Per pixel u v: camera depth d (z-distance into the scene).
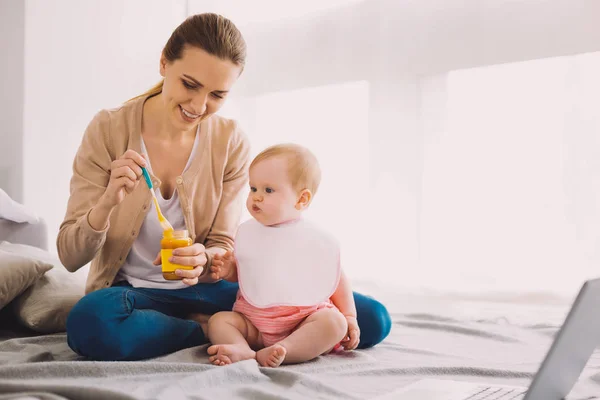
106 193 1.61
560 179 3.00
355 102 3.68
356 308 1.82
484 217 3.19
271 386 1.34
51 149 3.24
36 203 3.18
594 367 1.51
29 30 3.15
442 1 3.28
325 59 3.71
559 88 3.00
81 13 3.38
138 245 1.81
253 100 4.02
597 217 2.89
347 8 3.62
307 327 1.61
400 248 3.38
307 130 3.83
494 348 1.81
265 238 1.74
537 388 1.02
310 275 1.70
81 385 1.22
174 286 1.79
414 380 1.41
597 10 2.87
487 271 3.16
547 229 3.03
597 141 2.90
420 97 3.37
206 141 1.87
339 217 3.70
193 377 1.30
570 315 0.98
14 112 3.12
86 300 1.56
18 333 2.02
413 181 3.36
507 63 3.11
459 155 3.25
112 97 3.54
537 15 3.02
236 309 1.74
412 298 3.15
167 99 1.69
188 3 3.95
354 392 1.31
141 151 1.79
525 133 3.09
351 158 3.68
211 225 1.91
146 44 3.72
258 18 3.98
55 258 2.38
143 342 1.57
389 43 3.45
